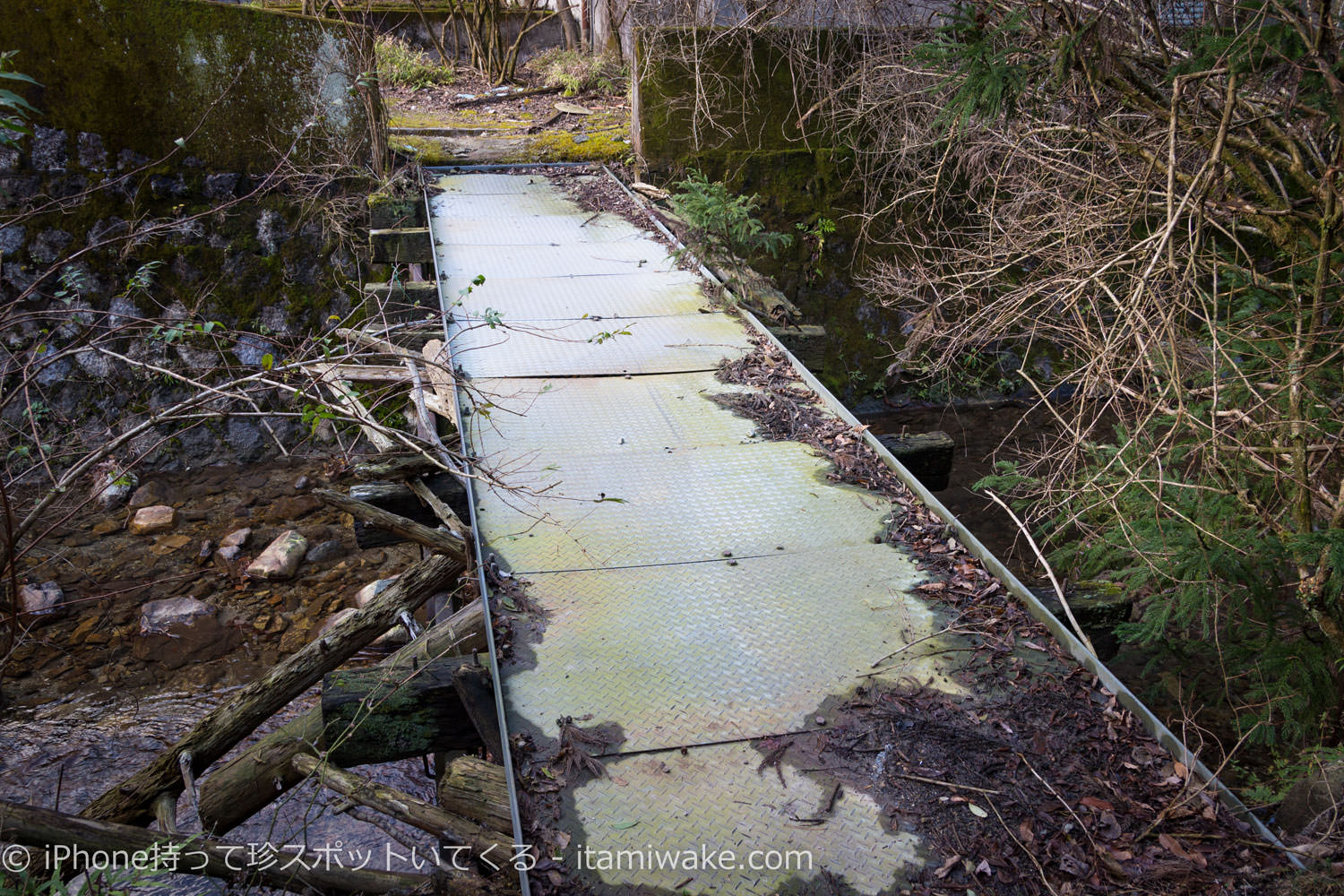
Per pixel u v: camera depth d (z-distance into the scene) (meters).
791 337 5.83
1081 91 4.44
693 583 3.30
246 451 8.38
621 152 10.02
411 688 2.86
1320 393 3.75
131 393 8.12
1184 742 2.54
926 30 8.05
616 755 2.53
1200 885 2.13
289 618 6.52
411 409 5.53
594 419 4.55
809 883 2.16
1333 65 2.95
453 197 8.61
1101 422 7.39
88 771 5.18
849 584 3.31
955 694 2.77
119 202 8.00
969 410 9.32
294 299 8.62
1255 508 3.55
